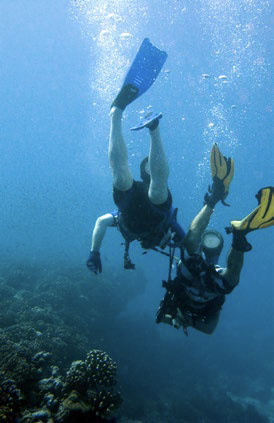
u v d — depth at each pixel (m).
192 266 2.57
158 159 2.32
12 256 22.33
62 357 7.20
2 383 4.42
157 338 18.00
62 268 17.28
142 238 2.67
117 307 16.02
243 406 15.60
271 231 63.53
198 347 20.36
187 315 2.94
